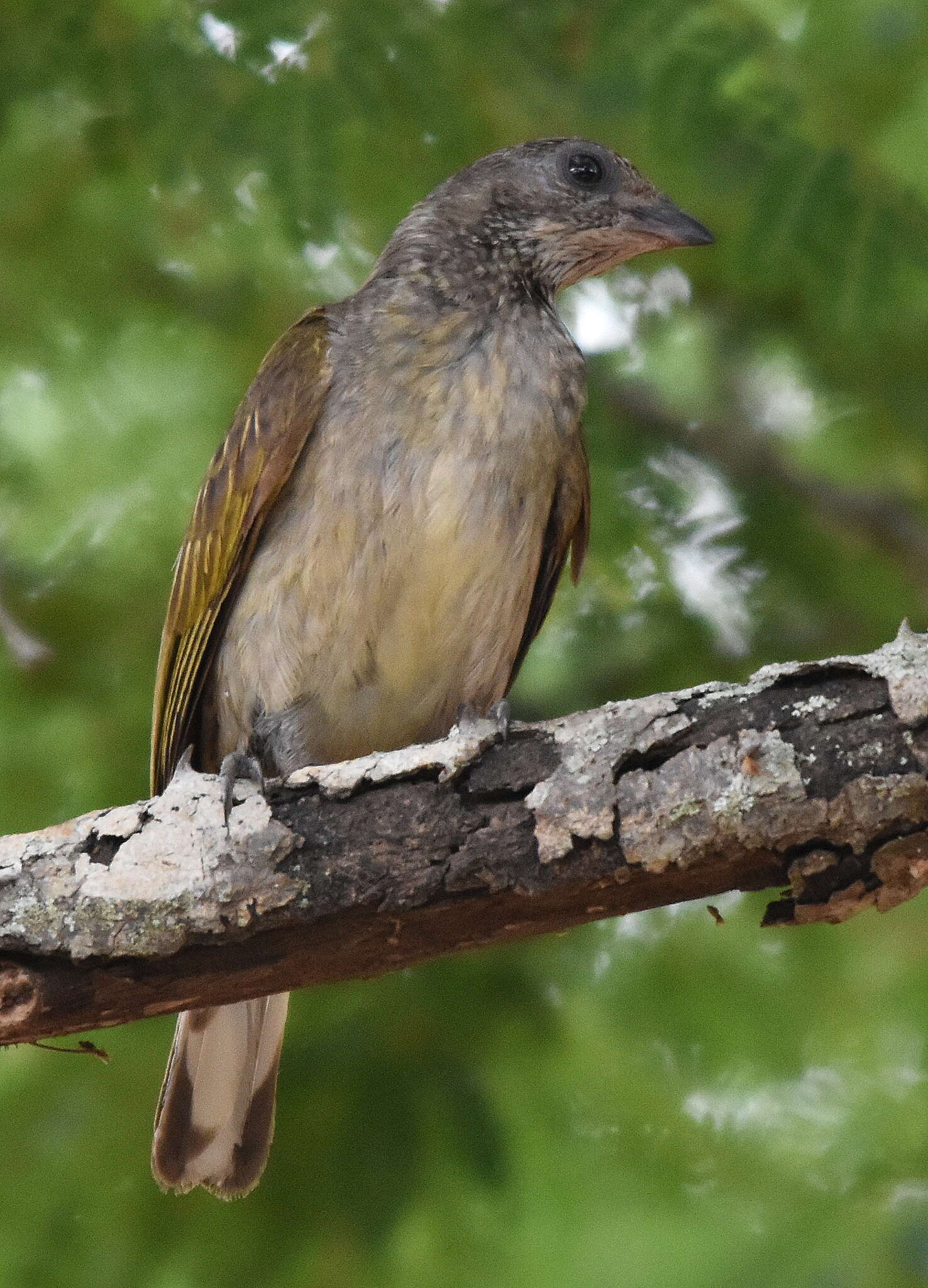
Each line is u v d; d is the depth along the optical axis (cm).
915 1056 1102
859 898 629
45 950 646
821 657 1161
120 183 1136
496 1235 990
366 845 646
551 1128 1021
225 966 658
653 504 1180
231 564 900
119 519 1172
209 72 1017
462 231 992
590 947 1066
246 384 1212
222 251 1212
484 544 870
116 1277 941
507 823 640
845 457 1291
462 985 1003
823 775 615
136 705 1113
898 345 1211
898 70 1145
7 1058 1012
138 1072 999
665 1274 1012
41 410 1215
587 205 1021
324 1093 955
